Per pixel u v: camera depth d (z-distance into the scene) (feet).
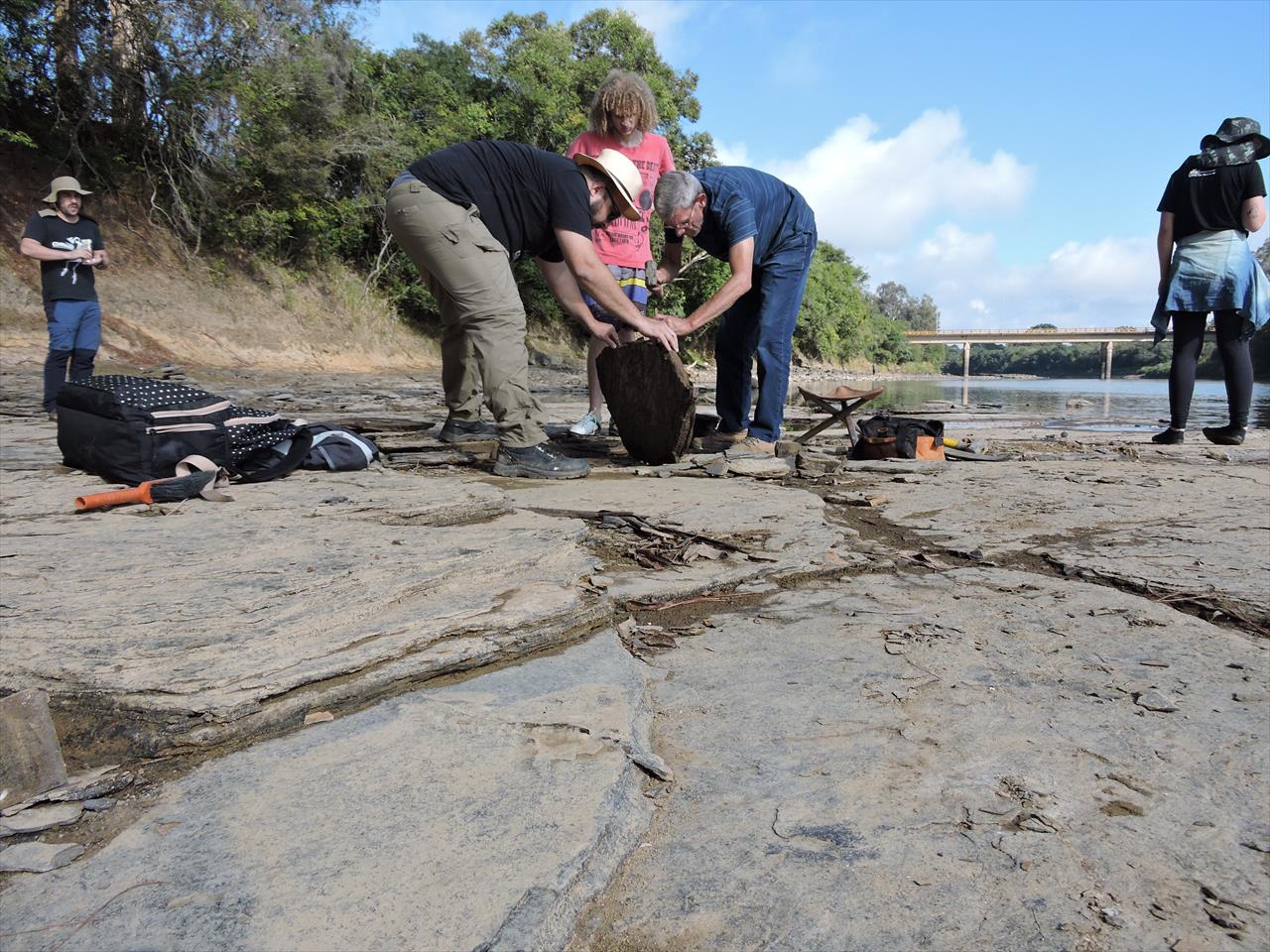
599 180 14.16
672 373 15.60
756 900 3.80
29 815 4.29
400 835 4.09
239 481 12.65
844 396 20.38
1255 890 3.91
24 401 28.40
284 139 74.64
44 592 6.98
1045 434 26.99
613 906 3.78
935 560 9.68
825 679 6.24
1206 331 23.08
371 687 5.70
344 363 75.00
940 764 5.00
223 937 3.39
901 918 3.68
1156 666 6.49
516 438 14.56
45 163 63.72
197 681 5.35
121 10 64.23
